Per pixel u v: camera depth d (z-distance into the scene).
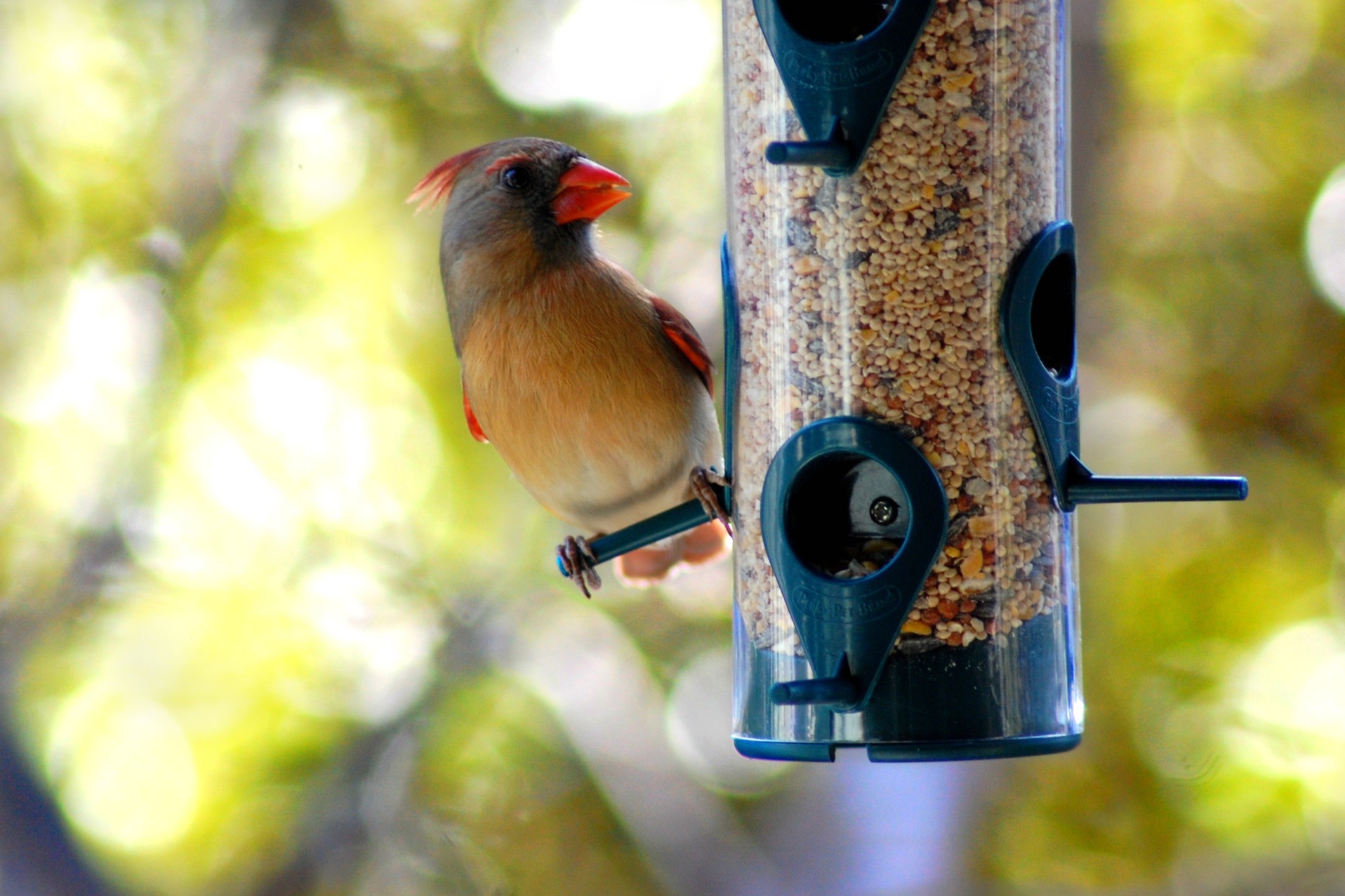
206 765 12.47
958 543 6.14
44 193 14.20
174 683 12.61
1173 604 12.59
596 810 12.57
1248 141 13.56
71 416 13.57
